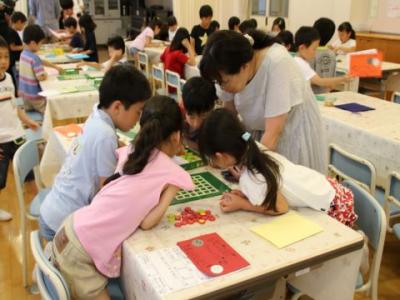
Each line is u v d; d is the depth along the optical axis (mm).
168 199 1238
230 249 1141
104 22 10422
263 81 1646
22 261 2197
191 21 8164
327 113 2730
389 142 2240
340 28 5629
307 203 1359
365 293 1845
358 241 1204
